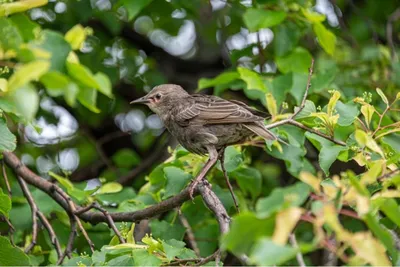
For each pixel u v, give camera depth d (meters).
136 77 16.94
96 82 8.63
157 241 8.55
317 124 10.27
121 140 18.16
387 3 17.92
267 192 14.77
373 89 15.02
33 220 11.52
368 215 6.36
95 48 16.11
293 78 12.80
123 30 17.88
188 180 11.24
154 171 11.97
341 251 6.20
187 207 12.74
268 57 15.00
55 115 16.58
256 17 12.48
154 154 15.77
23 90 7.07
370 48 15.52
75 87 8.53
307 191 6.86
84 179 16.66
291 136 11.33
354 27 17.48
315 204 6.47
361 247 6.08
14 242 11.69
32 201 11.74
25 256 9.45
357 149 9.52
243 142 11.89
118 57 16.72
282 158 11.74
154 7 15.95
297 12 13.45
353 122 10.05
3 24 8.02
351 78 15.36
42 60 7.85
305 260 13.46
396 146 9.52
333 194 6.60
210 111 11.86
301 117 10.67
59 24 15.52
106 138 16.98
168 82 17.89
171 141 15.73
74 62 8.80
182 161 11.97
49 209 12.10
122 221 10.71
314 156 15.46
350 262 6.39
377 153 9.08
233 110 11.48
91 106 9.07
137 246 8.55
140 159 17.78
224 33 17.12
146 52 18.23
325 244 6.16
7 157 12.05
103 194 12.24
